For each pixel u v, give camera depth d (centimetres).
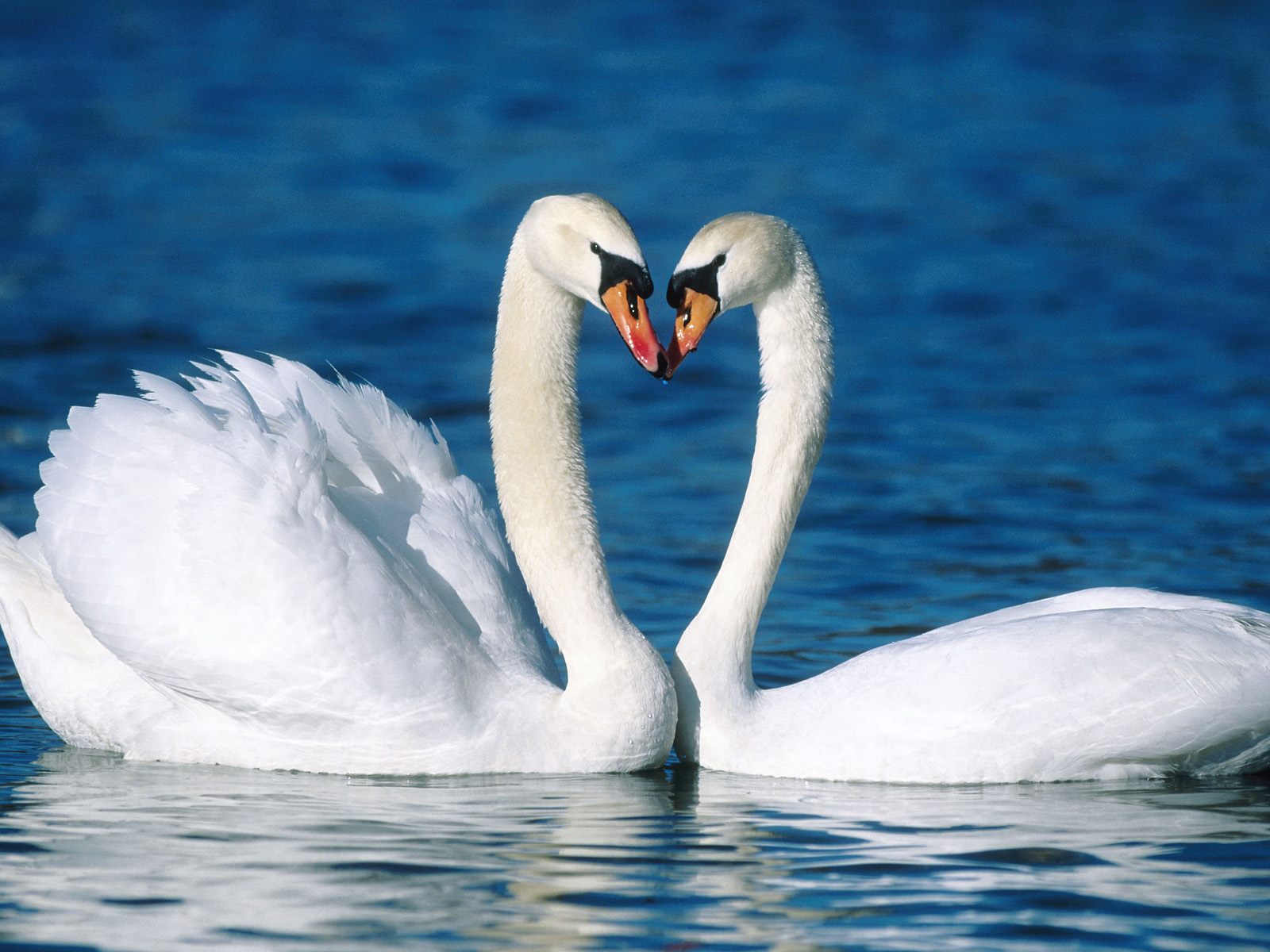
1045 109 5075
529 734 1186
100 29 6206
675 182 4075
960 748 1142
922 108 5050
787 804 1096
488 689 1191
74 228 3662
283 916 877
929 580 1683
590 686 1192
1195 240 3644
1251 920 875
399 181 4169
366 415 1291
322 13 6706
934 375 2648
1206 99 5231
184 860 961
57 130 4662
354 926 865
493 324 2966
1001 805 1089
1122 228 3756
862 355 2791
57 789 1122
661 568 1744
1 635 1552
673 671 1241
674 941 849
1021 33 6300
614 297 1176
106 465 1192
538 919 877
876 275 3350
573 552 1214
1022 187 4147
